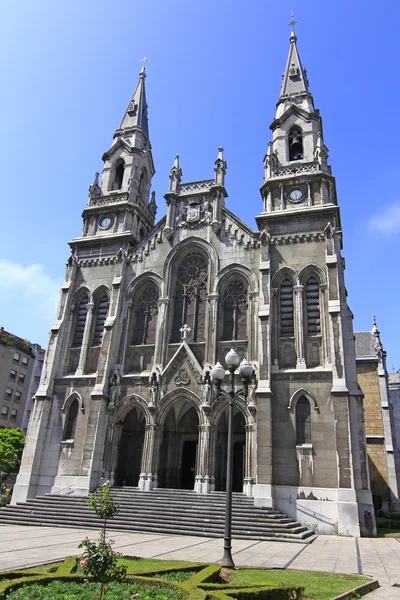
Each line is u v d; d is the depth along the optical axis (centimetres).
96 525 2691
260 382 3209
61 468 3538
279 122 4325
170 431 3647
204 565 1434
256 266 3681
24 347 7956
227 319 3681
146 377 3634
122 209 4391
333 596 1163
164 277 3950
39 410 3722
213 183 4131
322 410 3098
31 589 1075
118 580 1171
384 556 1923
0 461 5138
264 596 1121
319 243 3594
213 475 3192
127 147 4778
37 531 2500
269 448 3012
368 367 5444
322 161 3947
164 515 2769
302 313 3419
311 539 2473
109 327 3838
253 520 2644
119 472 3662
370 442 5091
